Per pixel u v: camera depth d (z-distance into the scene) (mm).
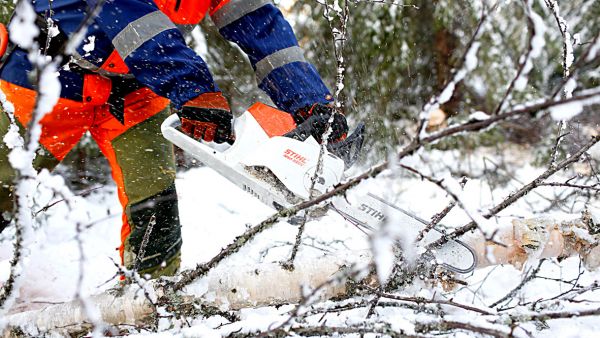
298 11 4320
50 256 2445
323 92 1851
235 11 1896
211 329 1371
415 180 3496
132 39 1623
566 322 1575
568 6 4965
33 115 1014
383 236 877
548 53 4875
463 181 1505
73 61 1762
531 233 1605
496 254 1605
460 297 2023
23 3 896
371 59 4594
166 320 1564
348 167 1747
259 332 1340
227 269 1584
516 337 1223
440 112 5051
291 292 1555
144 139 2045
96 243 2803
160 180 2061
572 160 1476
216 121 1687
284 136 1659
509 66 4934
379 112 4379
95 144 4039
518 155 4547
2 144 1822
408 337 1259
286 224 2822
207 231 3002
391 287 1539
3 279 2062
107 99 1941
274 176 1672
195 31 4109
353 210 1578
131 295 1533
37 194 1961
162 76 1647
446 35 4957
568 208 2750
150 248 2051
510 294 1692
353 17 4508
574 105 884
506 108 983
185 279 1521
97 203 3664
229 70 4641
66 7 1712
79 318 1537
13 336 1562
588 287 1589
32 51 968
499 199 3105
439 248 1524
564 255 1663
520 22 4859
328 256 1587
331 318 1420
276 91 1901
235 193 3520
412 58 4715
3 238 2387
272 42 1895
